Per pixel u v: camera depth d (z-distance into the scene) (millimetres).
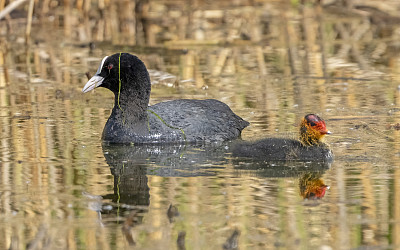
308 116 11609
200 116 13438
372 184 9984
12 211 9008
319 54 22469
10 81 18859
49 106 15922
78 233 8266
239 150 11930
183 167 11211
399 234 8125
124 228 8328
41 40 25047
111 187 10055
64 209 9094
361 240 8008
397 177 10289
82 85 18328
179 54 22781
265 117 14641
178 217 8750
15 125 14039
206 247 7840
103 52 23062
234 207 9117
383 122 13852
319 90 17344
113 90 13352
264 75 19484
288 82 18484
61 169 11023
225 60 21828
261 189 9883
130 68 13023
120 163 11461
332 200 9336
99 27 27062
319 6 29688
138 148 12633
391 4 29219
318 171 10797
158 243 7961
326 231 8266
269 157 11500
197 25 27312
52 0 28812
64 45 24203
